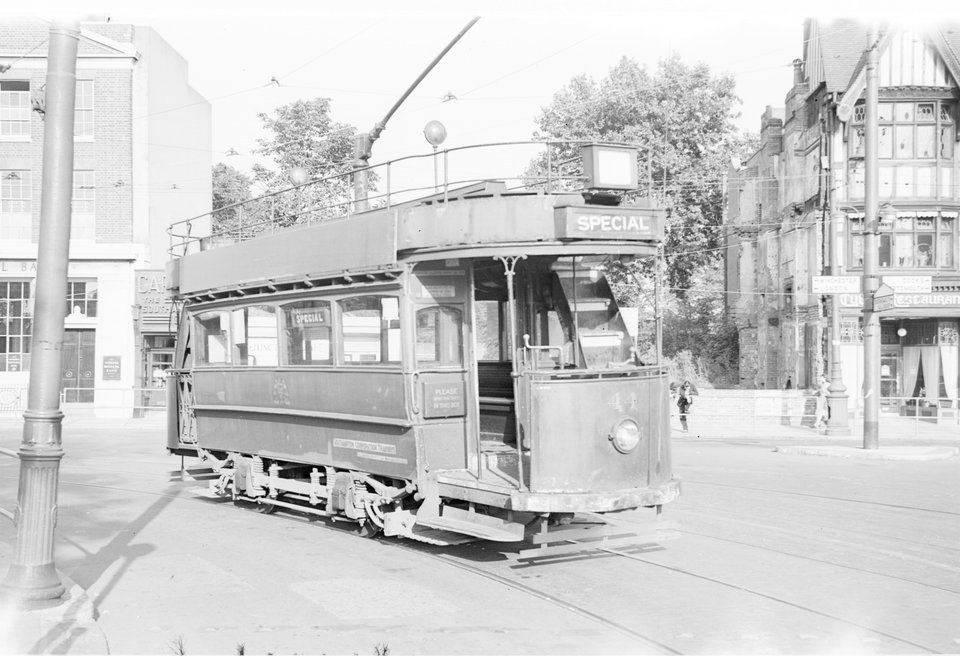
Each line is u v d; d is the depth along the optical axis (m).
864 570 9.56
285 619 7.91
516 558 10.35
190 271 15.39
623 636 7.29
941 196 35.69
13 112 37.22
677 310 53.38
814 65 37.78
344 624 7.74
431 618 7.90
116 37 38.00
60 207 7.90
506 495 9.30
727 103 44.91
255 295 13.49
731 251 50.69
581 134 44.19
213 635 7.44
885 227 32.53
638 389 9.68
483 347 11.58
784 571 9.55
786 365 40.03
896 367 36.84
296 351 12.62
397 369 10.46
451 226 9.93
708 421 35.38
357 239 11.14
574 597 8.58
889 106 35.81
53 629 7.09
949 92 35.59
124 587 9.08
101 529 12.35
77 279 37.28
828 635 7.25
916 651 6.86
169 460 21.08
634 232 9.77
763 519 12.62
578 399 9.34
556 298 10.41
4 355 36.94
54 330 7.87
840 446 25.55
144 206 37.91
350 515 11.57
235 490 14.14
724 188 45.75
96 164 37.53
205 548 11.04
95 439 27.20
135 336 37.19
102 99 37.62
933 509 13.48
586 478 9.33
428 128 10.41
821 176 36.06
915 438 29.17
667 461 9.93
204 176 46.00
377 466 11.05
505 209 9.65
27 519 7.78
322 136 38.00
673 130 44.16
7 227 37.06
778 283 41.84
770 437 29.69
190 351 15.95
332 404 11.80
